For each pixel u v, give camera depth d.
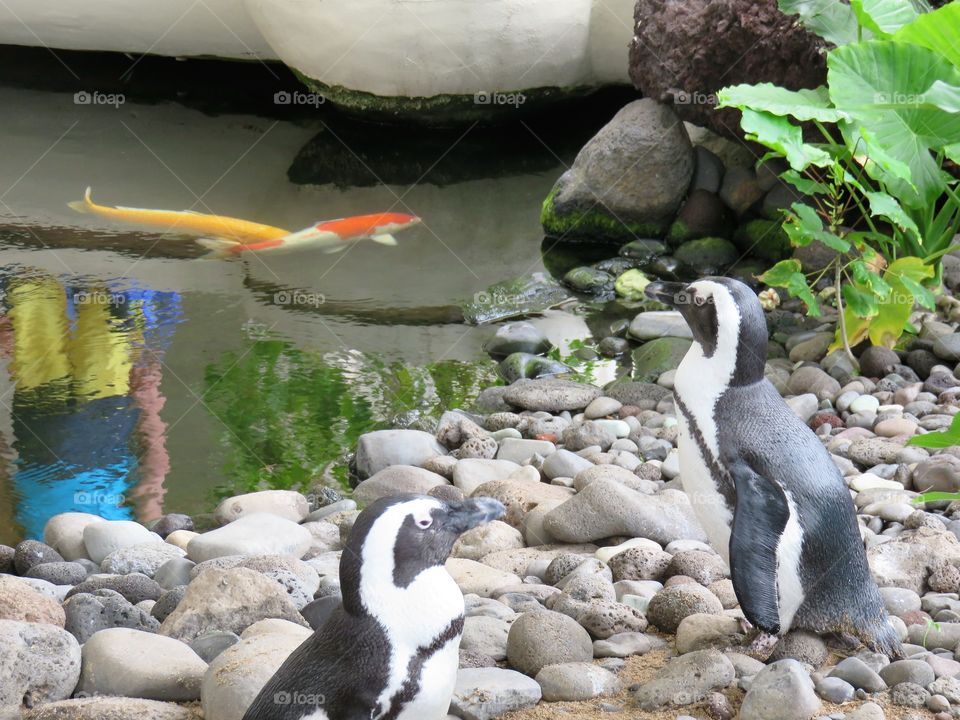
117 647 3.53
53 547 5.06
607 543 4.71
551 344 7.48
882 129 6.32
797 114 6.07
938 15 5.92
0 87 13.75
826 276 7.68
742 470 3.41
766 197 8.45
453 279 8.48
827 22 6.88
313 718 2.67
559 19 11.10
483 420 6.38
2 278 8.27
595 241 9.19
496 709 3.31
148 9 12.95
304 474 5.86
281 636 3.40
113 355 7.12
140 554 4.74
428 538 2.77
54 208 9.79
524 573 4.50
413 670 2.71
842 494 3.48
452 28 10.98
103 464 5.89
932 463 4.99
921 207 6.40
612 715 3.32
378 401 6.65
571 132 12.05
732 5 8.07
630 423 6.19
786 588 3.43
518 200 10.29
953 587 4.06
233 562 4.47
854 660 3.43
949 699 3.31
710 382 3.54
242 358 7.14
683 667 3.41
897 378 6.27
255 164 11.20
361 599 2.73
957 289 7.21
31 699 3.38
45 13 13.12
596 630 3.79
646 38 8.84
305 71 11.98
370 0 10.97
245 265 8.66
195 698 3.43
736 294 3.50
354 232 9.36
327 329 7.60
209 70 13.76
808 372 6.36
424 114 11.71
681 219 8.78
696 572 4.17
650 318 7.55
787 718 3.17
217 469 5.89
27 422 6.30
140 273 8.43
